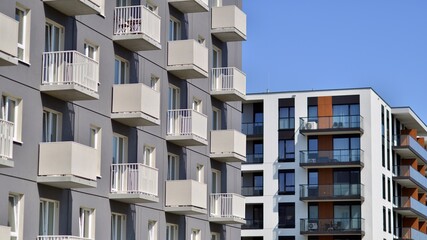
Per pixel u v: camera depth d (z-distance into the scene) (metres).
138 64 42.81
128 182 40.12
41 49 34.94
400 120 104.31
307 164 92.88
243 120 96.31
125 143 41.69
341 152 93.00
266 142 95.06
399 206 101.50
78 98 36.22
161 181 45.00
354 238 92.06
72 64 35.06
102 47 39.44
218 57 52.72
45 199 35.19
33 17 34.47
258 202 94.56
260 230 94.19
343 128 92.56
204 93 50.31
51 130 35.97
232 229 53.28
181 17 47.88
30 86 34.25
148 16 40.94
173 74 46.62
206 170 50.16
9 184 32.91
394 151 101.75
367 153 92.75
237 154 50.78
